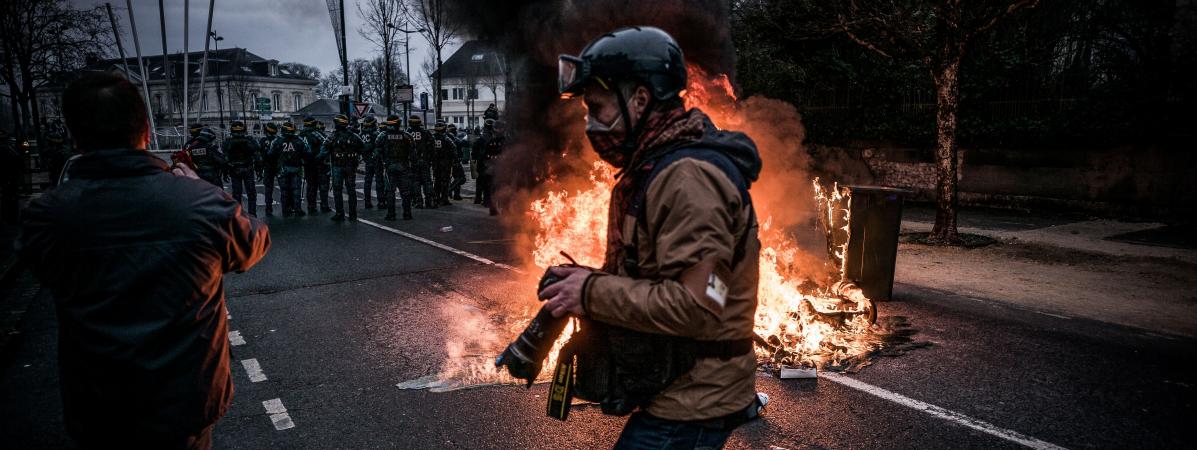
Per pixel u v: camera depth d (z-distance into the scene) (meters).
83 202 1.87
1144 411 3.84
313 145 12.77
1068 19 11.71
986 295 6.38
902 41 8.88
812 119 14.54
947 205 8.92
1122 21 11.09
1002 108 12.18
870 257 6.04
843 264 6.01
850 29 9.36
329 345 5.05
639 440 1.73
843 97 14.20
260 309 6.04
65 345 1.92
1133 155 10.68
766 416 3.78
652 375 1.65
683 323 1.50
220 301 2.08
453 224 11.41
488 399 4.04
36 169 24.59
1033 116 11.79
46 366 4.71
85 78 1.92
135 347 1.88
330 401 4.04
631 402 1.70
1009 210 12.01
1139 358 4.68
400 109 47.53
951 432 3.59
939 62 8.75
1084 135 10.97
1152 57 10.69
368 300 6.31
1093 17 11.37
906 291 6.54
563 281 1.65
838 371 4.42
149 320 1.90
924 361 4.61
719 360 1.66
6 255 8.15
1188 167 10.13
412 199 14.00
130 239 1.88
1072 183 11.40
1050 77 11.72
